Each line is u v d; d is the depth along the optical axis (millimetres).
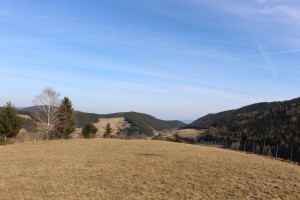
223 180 25109
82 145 49812
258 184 23781
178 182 24875
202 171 28391
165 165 31391
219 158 35500
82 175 27922
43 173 28906
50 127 67188
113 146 48344
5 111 59469
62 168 31000
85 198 21312
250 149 103500
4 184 25078
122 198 21188
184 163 32219
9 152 42625
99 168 30781
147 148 45344
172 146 48406
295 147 90500
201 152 41188
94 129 84688
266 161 35219
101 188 23719
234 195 21219
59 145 49844
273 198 20469
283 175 26891
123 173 28406
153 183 24750
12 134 60125
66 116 70375
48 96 68688
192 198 20797
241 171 28234
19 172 29359
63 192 22750
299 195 21156
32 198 21422
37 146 48844
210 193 21812
